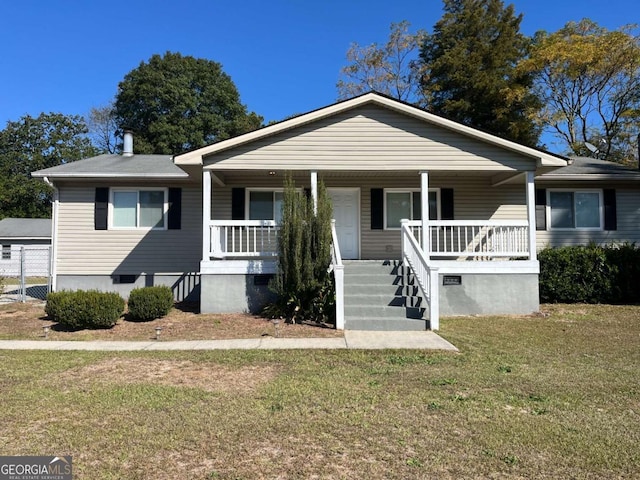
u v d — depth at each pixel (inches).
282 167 448.8
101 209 542.6
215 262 434.6
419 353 289.3
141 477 132.4
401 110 451.8
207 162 443.5
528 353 290.8
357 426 169.6
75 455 146.5
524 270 445.7
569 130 1130.0
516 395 207.2
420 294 410.3
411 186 553.3
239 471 135.6
